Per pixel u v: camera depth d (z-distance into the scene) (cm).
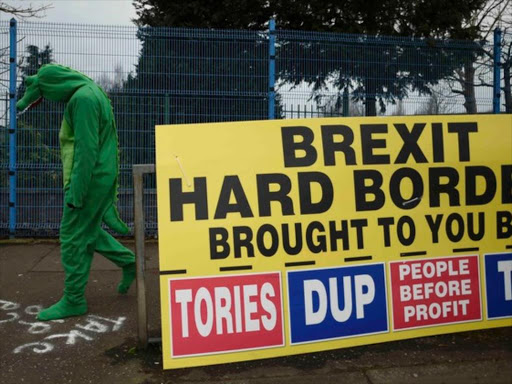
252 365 327
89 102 389
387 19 1114
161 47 717
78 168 385
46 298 469
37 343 363
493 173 375
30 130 706
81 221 408
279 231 338
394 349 349
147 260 627
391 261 352
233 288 327
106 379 310
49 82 411
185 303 321
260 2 1110
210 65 726
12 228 712
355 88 746
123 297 470
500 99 777
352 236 348
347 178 352
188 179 332
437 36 1080
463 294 360
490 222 371
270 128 348
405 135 365
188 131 339
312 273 338
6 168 709
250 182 339
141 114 718
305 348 331
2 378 311
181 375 314
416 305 352
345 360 333
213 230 330
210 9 1125
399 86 758
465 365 325
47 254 646
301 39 734
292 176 344
